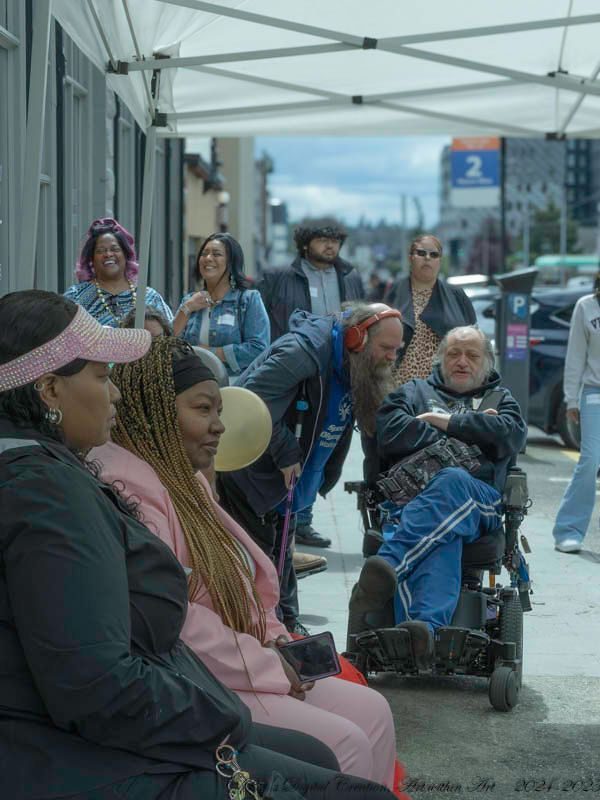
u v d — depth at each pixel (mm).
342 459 5957
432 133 10383
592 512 9148
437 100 9109
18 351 2594
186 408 3273
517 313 13680
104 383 2707
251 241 42406
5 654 2404
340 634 6270
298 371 5398
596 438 8312
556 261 71000
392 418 5645
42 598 2352
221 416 4480
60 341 2607
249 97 8922
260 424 4500
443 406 5777
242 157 40906
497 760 4617
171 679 2494
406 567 5289
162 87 6316
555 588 7352
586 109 9148
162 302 6957
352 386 5508
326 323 5566
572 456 13570
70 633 2346
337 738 3115
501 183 34500
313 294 8961
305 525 8344
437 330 8523
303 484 5734
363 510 5836
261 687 3156
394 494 5512
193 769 2521
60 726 2396
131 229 14594
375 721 3389
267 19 5484
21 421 2604
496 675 5160
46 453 2525
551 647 6145
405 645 5113
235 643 3150
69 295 6805
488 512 5434
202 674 2725
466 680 5656
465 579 5578
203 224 29922
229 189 40969
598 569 7875
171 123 9414
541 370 14062
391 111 9438
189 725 2500
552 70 7879
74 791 2387
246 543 3432
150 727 2439
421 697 5391
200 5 5352
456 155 38062
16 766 2383
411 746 4754
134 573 2611
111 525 2549
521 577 5594
